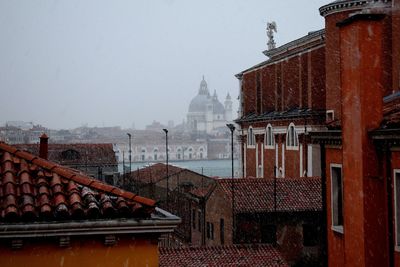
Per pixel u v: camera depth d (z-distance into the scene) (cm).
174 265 2402
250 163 6388
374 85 1554
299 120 5028
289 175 5259
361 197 1541
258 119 6022
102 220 952
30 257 930
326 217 1859
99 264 960
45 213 929
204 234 4028
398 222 1489
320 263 3472
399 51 3666
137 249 980
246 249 2569
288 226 3469
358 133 1557
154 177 5969
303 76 5056
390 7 3978
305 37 5475
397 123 1456
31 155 1091
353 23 1584
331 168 1812
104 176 6650
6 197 954
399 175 1480
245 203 3456
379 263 1538
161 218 986
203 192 4191
